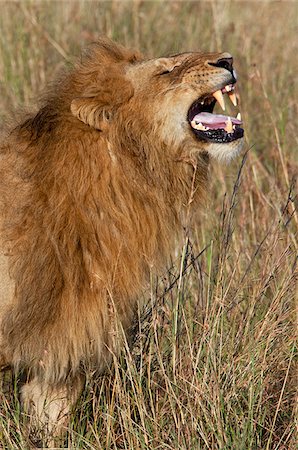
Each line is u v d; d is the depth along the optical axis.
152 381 11.20
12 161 10.82
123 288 10.75
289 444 10.65
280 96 19.44
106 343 10.91
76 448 10.48
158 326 11.55
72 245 10.51
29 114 11.29
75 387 11.42
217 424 10.30
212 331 11.02
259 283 12.59
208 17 22.47
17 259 10.56
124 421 10.52
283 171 16.23
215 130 10.70
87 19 21.94
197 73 10.55
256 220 14.98
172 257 11.44
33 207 10.55
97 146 10.56
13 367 11.12
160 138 10.73
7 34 20.39
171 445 10.45
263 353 11.34
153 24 22.14
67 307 10.57
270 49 21.77
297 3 23.94
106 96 10.62
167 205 10.89
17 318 10.62
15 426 10.97
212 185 16.27
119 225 10.61
